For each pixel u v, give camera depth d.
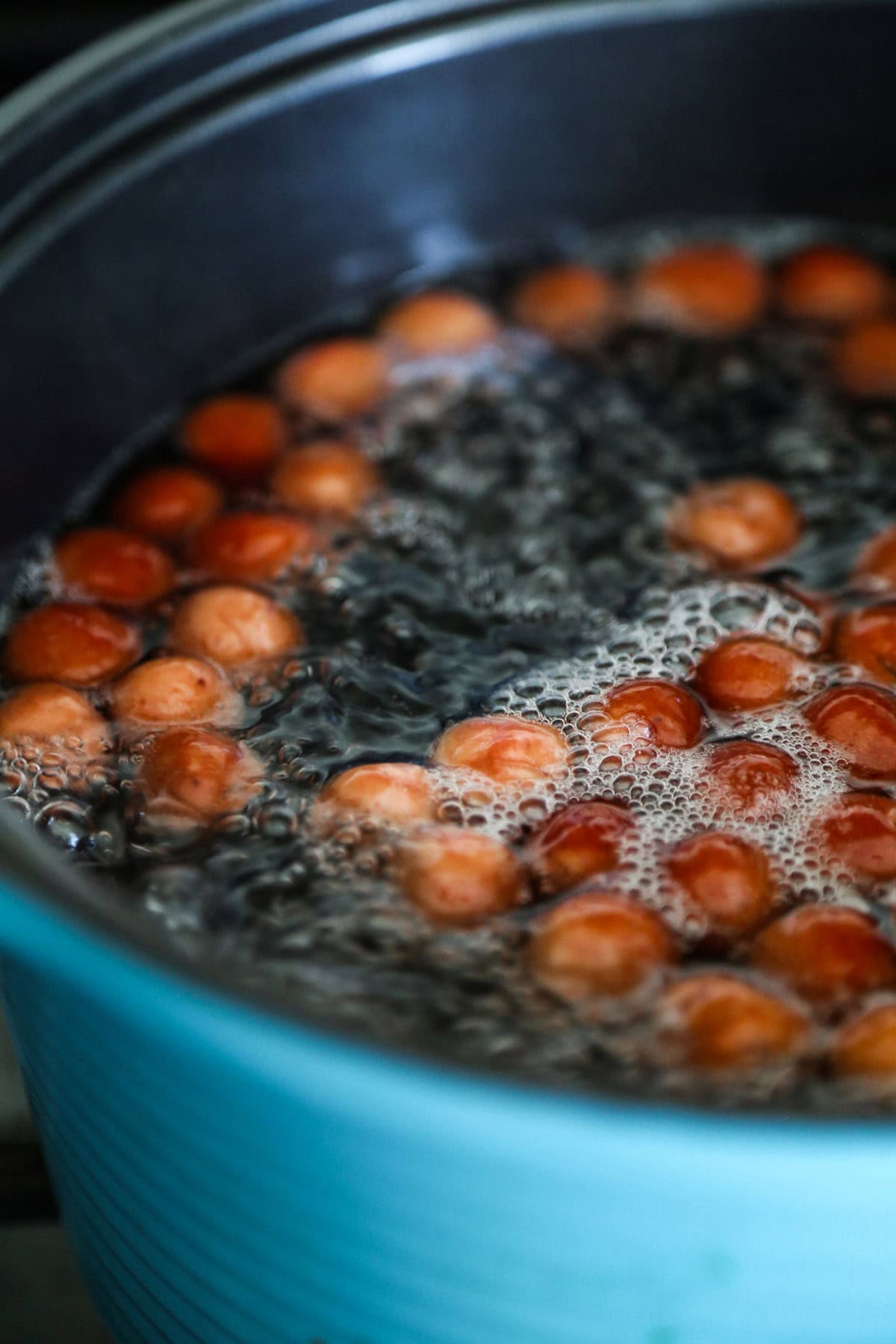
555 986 0.71
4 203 0.79
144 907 0.73
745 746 0.76
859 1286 0.64
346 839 0.74
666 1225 0.63
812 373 0.89
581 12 0.87
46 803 0.75
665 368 0.89
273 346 0.89
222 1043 0.62
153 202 0.83
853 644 0.78
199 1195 0.67
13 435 0.81
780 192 0.93
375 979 0.71
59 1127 0.71
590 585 0.82
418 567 0.82
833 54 0.89
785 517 0.83
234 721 0.77
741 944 0.72
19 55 1.01
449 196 0.90
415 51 0.86
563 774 0.75
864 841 0.73
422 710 0.78
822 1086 0.69
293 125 0.85
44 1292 0.84
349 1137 0.63
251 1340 0.70
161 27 0.82
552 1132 0.61
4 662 0.79
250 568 0.81
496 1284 0.65
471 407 0.88
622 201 0.93
